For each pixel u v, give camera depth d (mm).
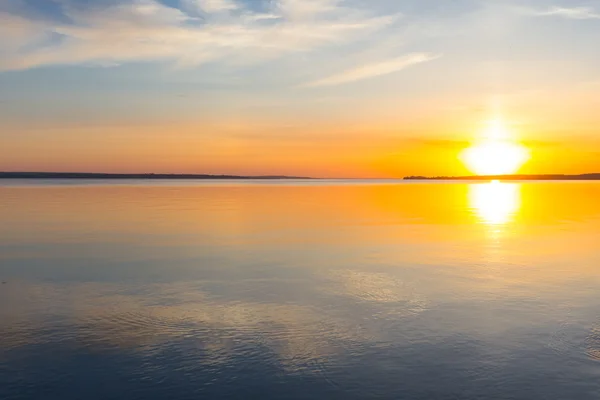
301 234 29859
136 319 13727
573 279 18047
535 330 12859
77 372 10602
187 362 11070
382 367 10836
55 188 107688
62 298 15688
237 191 95000
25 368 10781
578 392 9805
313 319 13727
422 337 12438
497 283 17484
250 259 21797
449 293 16219
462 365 10922
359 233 30406
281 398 9602
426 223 36156
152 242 26453
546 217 41031
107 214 42125
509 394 9742
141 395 9695
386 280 17953
